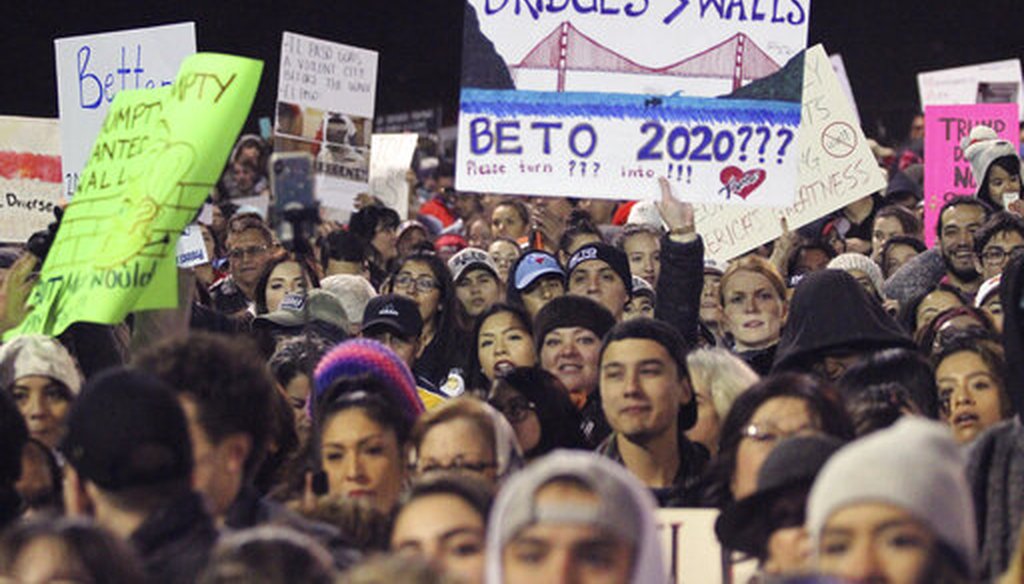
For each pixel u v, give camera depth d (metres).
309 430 11.82
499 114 14.25
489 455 10.30
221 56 11.43
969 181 21.69
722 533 9.13
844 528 6.82
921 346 14.43
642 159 14.24
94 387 8.01
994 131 21.47
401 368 12.05
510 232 24.20
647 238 19.77
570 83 14.25
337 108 17.56
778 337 15.73
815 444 8.74
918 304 16.06
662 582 7.02
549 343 14.16
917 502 6.77
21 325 12.12
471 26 14.27
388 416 10.71
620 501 6.91
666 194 14.17
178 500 8.00
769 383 10.00
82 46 16.78
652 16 14.27
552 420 12.34
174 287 11.24
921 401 11.94
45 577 7.14
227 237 21.56
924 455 6.84
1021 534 8.38
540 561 6.87
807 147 20.17
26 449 10.91
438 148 36.84
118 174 11.68
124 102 11.81
